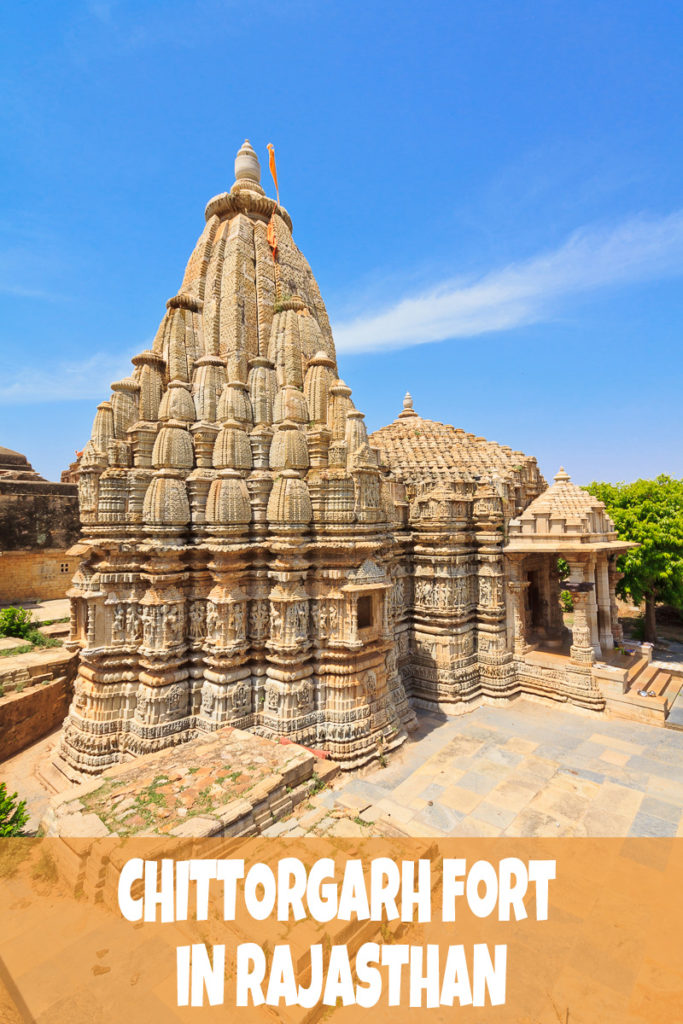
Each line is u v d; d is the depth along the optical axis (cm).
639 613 4247
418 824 1391
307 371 1995
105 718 1739
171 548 1694
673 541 3008
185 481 1797
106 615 1767
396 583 2362
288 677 1698
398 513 2416
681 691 2492
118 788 1295
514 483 2658
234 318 2008
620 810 1470
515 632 2519
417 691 2375
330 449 1858
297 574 1742
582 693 2275
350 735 1714
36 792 1703
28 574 3697
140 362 1936
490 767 1730
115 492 1773
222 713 1677
